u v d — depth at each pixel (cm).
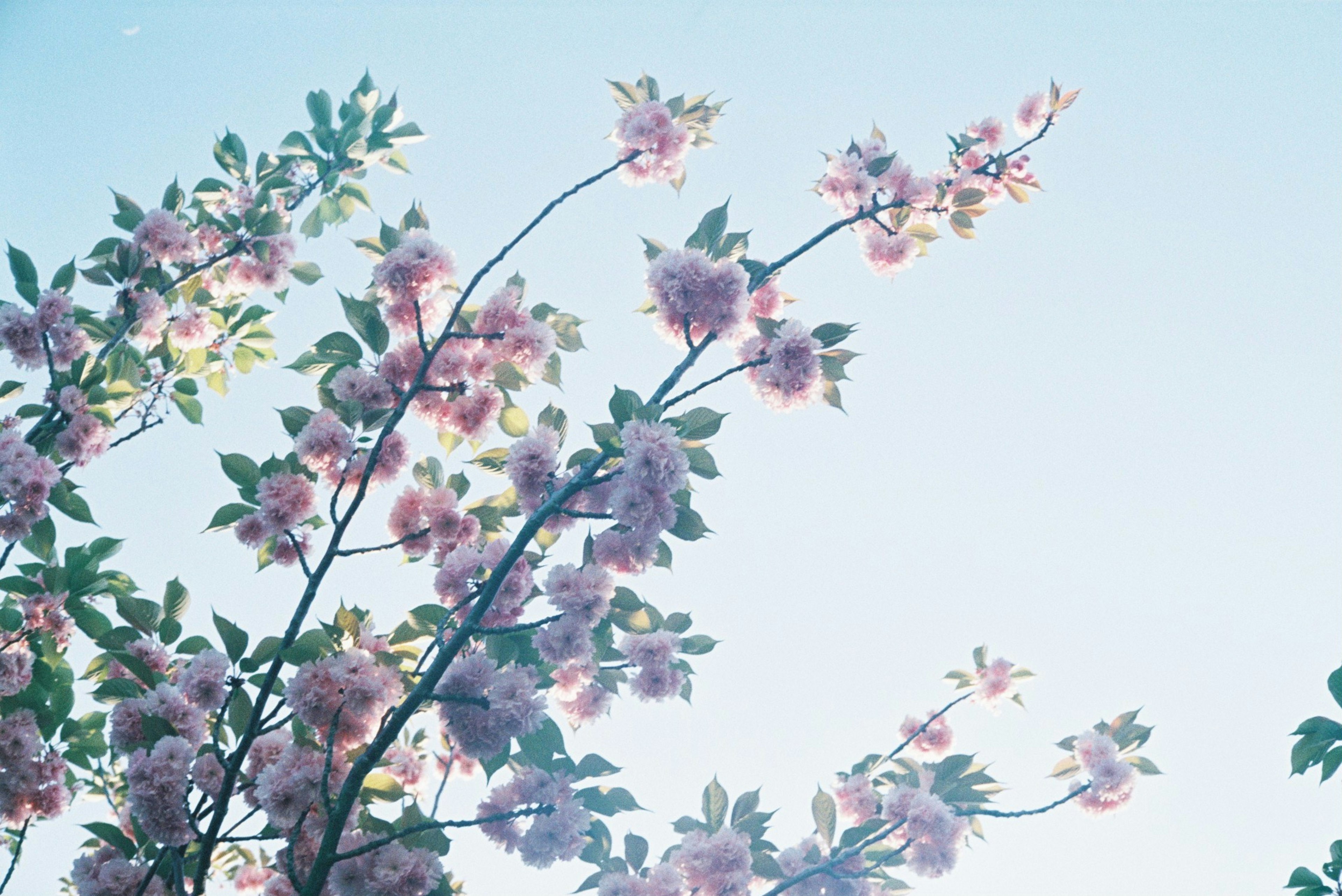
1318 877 340
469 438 363
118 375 484
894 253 399
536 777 341
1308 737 346
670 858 372
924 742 481
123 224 505
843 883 380
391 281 348
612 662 355
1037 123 476
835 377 336
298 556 344
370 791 316
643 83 401
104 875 337
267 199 539
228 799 309
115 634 378
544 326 365
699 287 320
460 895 396
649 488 292
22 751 377
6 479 386
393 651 349
